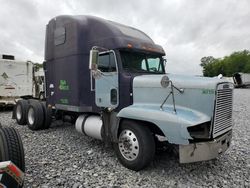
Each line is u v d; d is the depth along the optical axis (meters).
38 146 5.92
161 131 4.30
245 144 6.18
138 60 5.50
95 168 4.53
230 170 4.49
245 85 40.59
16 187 2.99
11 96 13.16
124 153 4.56
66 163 4.75
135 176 4.20
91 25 5.83
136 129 4.34
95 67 5.05
